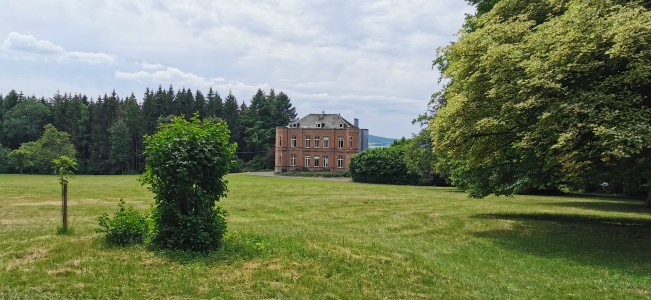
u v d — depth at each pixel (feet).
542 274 30.60
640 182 102.73
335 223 53.42
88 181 176.24
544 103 37.78
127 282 22.31
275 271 25.43
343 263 27.86
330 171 271.49
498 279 28.68
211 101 369.71
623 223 57.41
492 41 45.57
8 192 98.43
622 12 36.99
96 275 23.16
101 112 330.54
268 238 35.17
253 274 24.70
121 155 315.78
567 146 38.45
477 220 58.13
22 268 23.86
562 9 48.62
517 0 53.16
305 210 68.49
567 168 52.90
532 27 50.11
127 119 328.08
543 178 57.57
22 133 323.37
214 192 29.32
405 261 30.32
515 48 42.29
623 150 33.01
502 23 49.83
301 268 26.37
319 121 280.10
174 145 28.04
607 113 33.65
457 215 63.77
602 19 36.22
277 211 66.49
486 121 40.55
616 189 139.44
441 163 135.95
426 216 62.08
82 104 340.80
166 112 352.08
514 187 58.13
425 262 30.76
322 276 25.32
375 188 144.15
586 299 24.81
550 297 25.04
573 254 37.42
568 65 35.37
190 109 360.28
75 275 23.07
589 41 35.73
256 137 347.97
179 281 22.82
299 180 199.62
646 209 83.05
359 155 216.74
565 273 30.91
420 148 167.94
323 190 124.67
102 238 30.48
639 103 35.76
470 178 65.21
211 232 28.84
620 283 28.25
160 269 24.56
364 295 22.80
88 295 20.47
